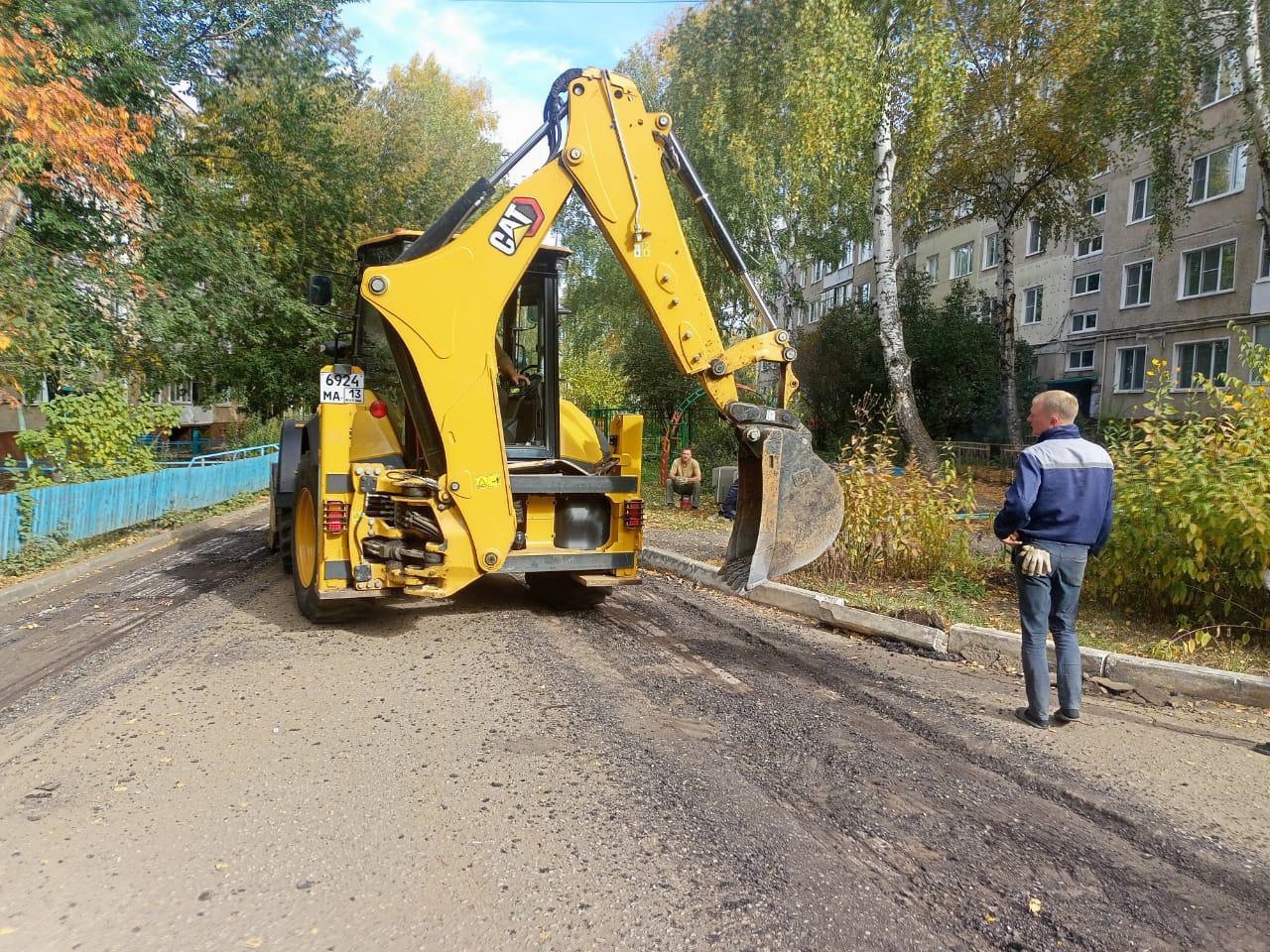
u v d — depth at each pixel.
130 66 11.62
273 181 18.19
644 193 5.37
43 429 10.74
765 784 3.54
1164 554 5.93
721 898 2.68
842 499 5.25
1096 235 22.53
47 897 2.63
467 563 5.39
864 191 16.53
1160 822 3.28
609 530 6.24
